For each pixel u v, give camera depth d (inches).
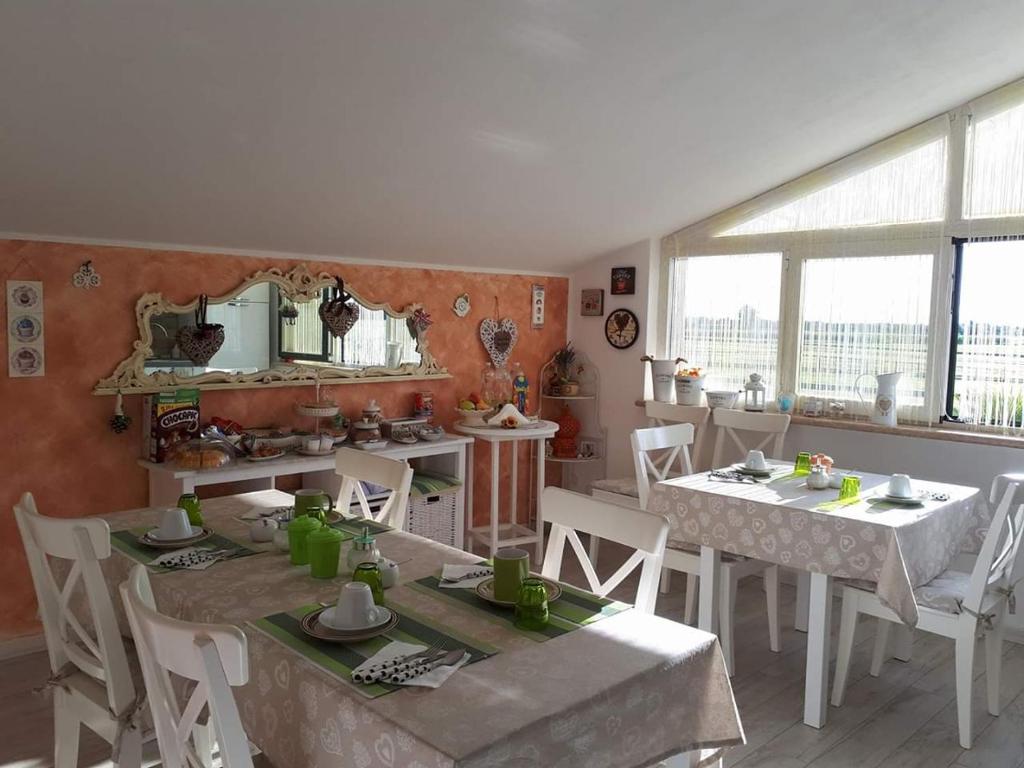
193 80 97.4
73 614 89.3
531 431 180.2
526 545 197.8
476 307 194.7
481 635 69.0
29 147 105.1
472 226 164.4
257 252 155.8
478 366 196.7
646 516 83.3
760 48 114.2
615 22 101.0
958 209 156.6
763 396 181.0
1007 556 117.3
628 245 200.5
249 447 149.1
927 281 160.9
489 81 110.0
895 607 106.3
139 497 145.0
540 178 146.4
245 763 52.2
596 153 139.9
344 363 170.4
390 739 53.8
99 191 120.4
